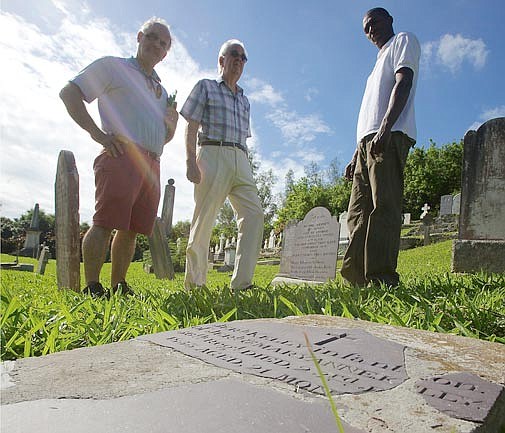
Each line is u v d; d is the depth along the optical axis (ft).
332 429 2.83
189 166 13.44
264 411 3.10
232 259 55.77
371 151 11.82
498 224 19.12
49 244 117.19
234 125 13.71
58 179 15.39
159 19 12.25
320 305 8.97
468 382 3.64
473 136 20.13
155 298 10.36
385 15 13.19
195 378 3.83
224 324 5.82
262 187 146.10
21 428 2.88
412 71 11.72
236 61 13.82
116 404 3.26
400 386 3.57
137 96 11.69
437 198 128.16
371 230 11.89
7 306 7.90
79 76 10.85
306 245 22.13
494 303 8.82
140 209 12.09
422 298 9.03
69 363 4.30
